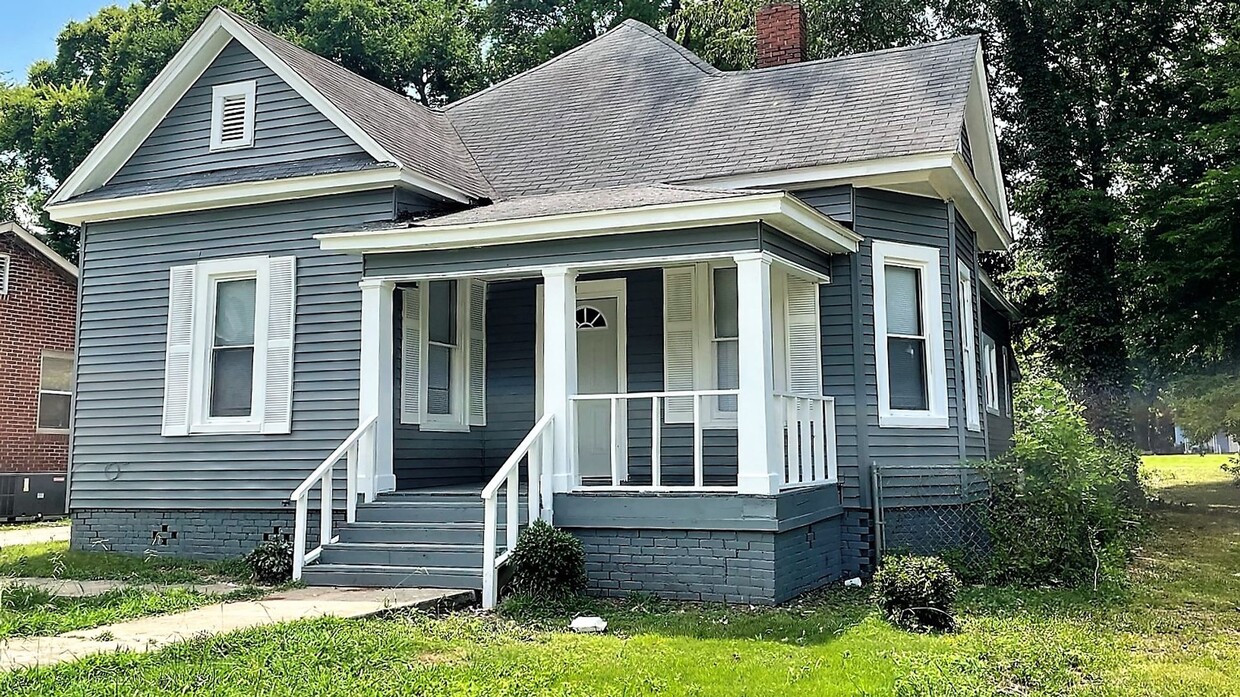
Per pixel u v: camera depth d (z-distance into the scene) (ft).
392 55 95.45
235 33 40.06
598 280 40.06
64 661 19.25
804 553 31.14
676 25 92.22
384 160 37.22
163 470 39.17
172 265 40.14
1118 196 66.28
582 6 94.02
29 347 64.59
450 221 33.60
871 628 24.30
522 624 25.00
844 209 35.94
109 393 40.52
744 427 28.89
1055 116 67.77
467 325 40.47
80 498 40.50
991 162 46.29
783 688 18.81
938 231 38.11
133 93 95.71
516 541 28.68
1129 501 54.65
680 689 18.70
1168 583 32.91
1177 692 19.29
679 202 29.71
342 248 34.12
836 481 34.94
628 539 29.76
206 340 39.24
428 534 31.22
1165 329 62.54
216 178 40.01
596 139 43.55
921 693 18.52
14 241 64.13
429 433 37.83
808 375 35.83
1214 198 56.75
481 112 49.73
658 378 38.68
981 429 43.55
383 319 34.60
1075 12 66.69
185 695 16.99
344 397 36.68
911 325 37.63
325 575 30.14
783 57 47.60
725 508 28.68
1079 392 68.08
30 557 38.65
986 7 70.59
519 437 40.70
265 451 37.58
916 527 35.42
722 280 37.93
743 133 39.99
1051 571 32.12
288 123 39.70
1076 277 66.44
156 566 36.09
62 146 100.73
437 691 17.75
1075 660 21.74
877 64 42.11
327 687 17.75
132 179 42.32
